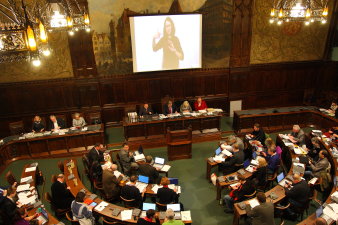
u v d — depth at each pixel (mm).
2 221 5223
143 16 10695
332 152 7578
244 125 10578
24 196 6195
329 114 10164
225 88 12477
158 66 11492
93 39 10719
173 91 12047
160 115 10273
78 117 10125
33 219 5062
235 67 12156
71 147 9602
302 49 12648
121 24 10727
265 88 12922
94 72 11148
